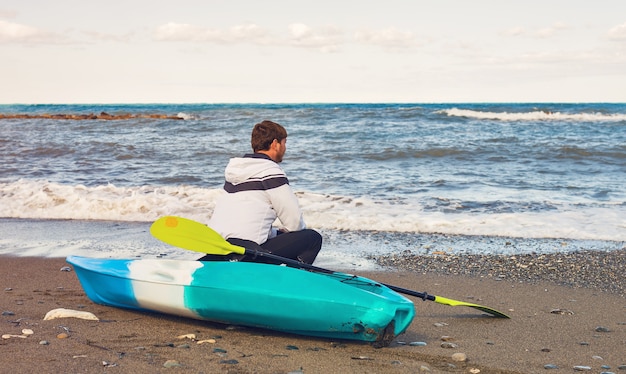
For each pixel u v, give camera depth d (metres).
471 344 4.25
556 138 19.80
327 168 14.04
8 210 9.91
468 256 7.32
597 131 22.44
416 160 15.30
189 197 10.52
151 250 7.42
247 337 4.19
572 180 12.65
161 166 14.43
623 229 8.67
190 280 4.30
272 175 4.36
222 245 4.24
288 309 4.06
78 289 5.53
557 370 3.74
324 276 4.19
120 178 12.70
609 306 5.44
